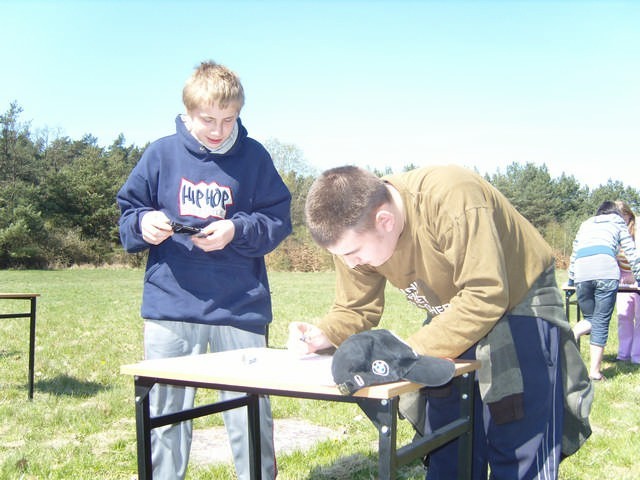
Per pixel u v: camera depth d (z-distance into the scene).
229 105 2.65
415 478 3.55
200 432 4.61
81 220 45.00
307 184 53.28
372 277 2.32
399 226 2.00
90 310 13.90
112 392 5.79
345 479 3.54
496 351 2.02
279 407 5.18
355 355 1.59
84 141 68.06
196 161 2.84
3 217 40.78
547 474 2.04
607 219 6.20
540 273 2.13
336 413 5.00
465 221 1.88
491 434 2.12
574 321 9.59
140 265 44.19
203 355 2.20
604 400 5.33
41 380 6.35
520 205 69.50
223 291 2.79
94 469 3.78
